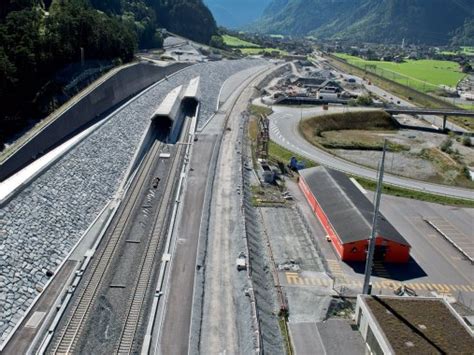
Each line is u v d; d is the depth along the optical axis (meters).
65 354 35.34
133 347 36.78
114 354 35.97
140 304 41.53
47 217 48.84
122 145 73.69
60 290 41.97
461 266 55.06
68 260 46.50
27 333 36.75
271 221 61.69
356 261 53.94
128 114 84.31
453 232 63.69
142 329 38.69
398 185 80.19
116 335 37.94
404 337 36.31
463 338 36.66
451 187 81.56
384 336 36.34
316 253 54.53
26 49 72.19
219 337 38.31
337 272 51.47
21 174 51.41
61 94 77.31
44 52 79.44
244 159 82.69
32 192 49.34
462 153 108.44
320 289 47.59
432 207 71.88
